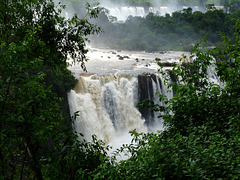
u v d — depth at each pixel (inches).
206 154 158.6
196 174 145.9
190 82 234.1
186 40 2495.1
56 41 295.0
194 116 231.3
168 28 2610.7
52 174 231.5
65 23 302.5
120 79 1097.4
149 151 177.2
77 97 906.1
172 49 2321.6
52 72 808.9
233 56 228.4
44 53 264.7
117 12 3171.8
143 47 2240.4
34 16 286.4
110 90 1037.2
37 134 206.5
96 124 944.3
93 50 1942.7
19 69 190.2
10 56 181.0
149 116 1138.0
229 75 231.0
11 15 260.8
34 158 235.8
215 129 215.5
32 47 240.2
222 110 225.9
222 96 235.9
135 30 2556.6
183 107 236.4
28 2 265.4
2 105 189.9
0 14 254.5
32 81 202.7
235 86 229.3
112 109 1042.7
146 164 163.0
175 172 154.1
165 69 1285.7
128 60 1568.7
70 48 309.7
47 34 290.8
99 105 978.1
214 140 182.2
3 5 253.3
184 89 231.1
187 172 147.3
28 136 207.9
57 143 244.7
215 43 2487.7
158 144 184.7
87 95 944.9
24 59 190.1
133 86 1101.7
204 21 2632.9
